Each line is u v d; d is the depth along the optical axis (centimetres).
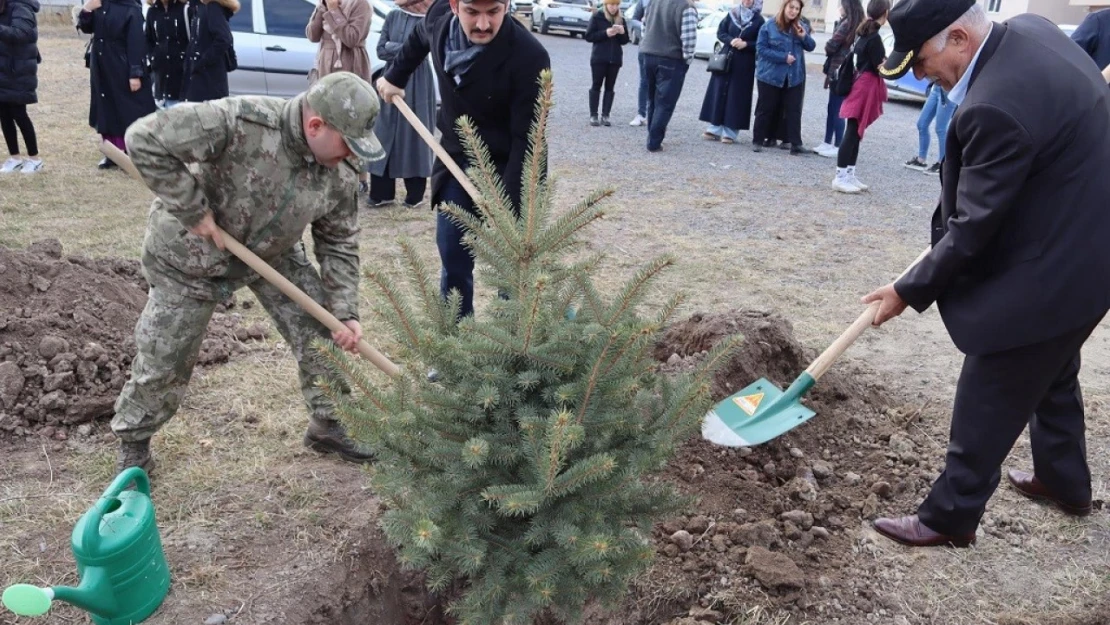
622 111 1320
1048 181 248
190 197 249
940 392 419
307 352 312
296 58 934
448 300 271
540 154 243
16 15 711
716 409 317
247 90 937
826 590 284
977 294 267
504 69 343
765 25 995
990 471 283
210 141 247
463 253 391
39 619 249
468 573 231
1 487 305
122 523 237
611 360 221
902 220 743
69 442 338
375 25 945
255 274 292
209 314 288
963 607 281
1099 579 294
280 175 262
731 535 300
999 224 251
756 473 339
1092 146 247
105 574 229
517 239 244
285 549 280
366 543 287
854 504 326
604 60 1130
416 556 219
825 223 725
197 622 246
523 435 224
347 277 298
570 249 264
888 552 303
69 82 1297
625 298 238
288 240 279
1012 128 238
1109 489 341
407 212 707
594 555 203
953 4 252
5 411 342
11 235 587
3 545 274
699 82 1725
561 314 240
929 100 945
